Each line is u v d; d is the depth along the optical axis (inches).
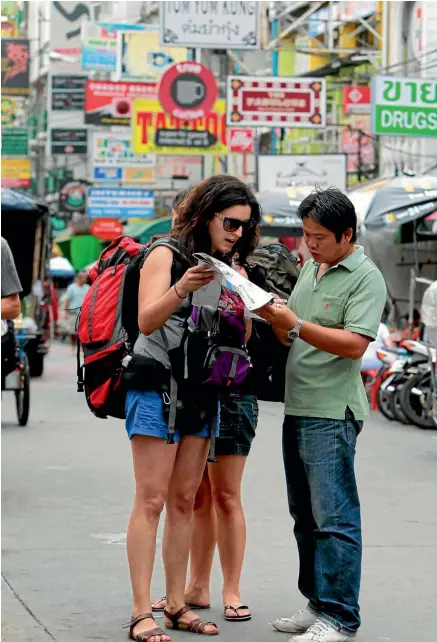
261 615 386.6
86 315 358.0
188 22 1621.6
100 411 362.3
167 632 364.8
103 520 547.8
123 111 2251.5
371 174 1953.7
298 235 1275.8
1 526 531.5
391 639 358.9
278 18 2292.1
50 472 695.7
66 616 381.7
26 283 1400.1
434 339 848.3
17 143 3316.9
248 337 365.1
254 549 487.2
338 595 344.8
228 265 354.9
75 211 2903.5
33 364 1486.2
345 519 343.9
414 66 1646.2
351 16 2033.7
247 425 377.7
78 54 2965.1
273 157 1664.6
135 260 357.4
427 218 1160.2
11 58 3093.0
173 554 366.6
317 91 1683.1
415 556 477.1
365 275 342.3
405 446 839.1
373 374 1082.1
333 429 343.3
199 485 378.6
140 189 2491.4
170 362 348.2
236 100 1674.5
